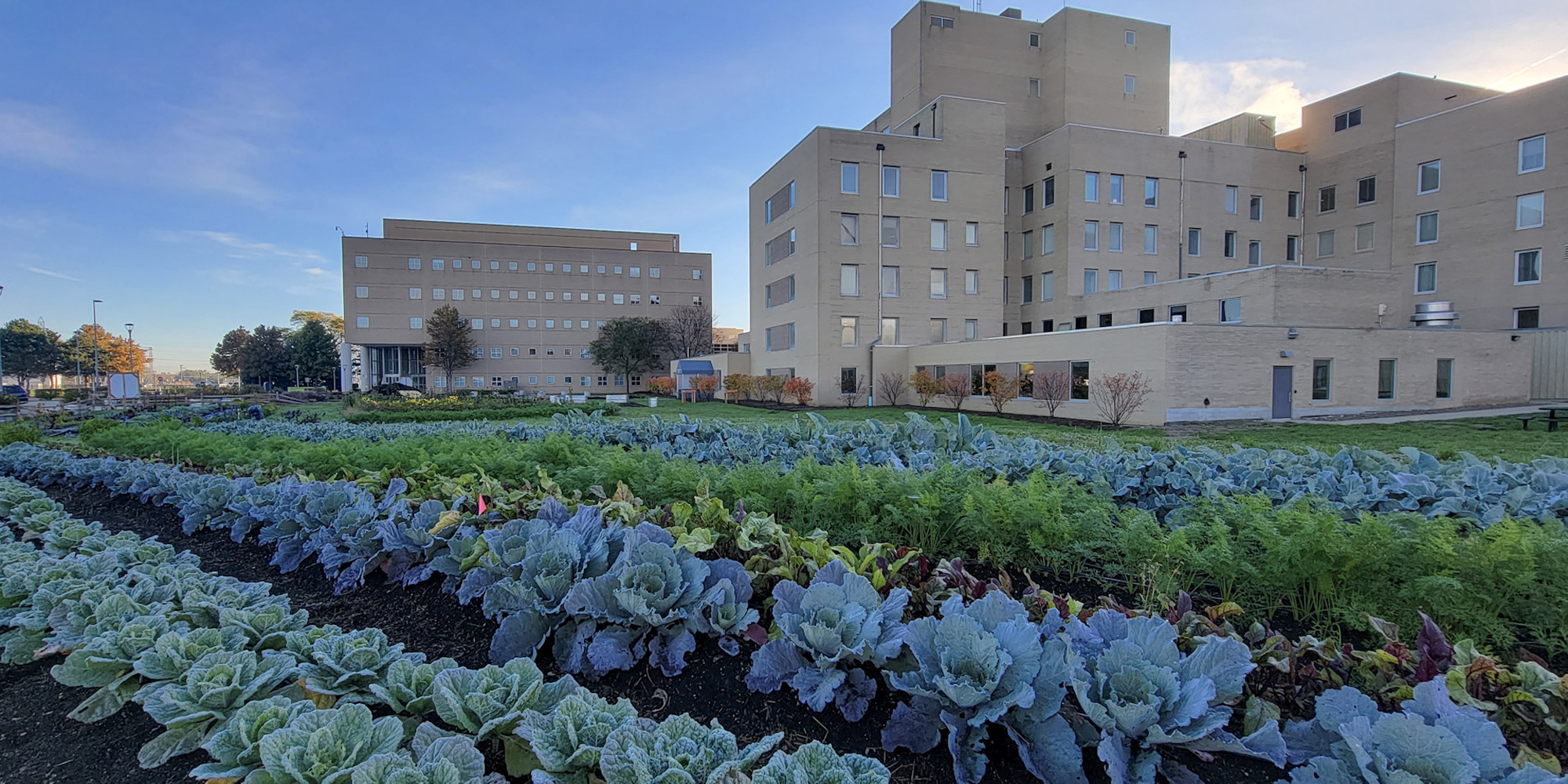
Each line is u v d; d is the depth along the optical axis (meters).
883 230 30.17
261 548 4.60
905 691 2.24
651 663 2.55
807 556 3.17
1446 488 4.53
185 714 2.13
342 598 3.60
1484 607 2.69
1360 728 1.68
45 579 3.46
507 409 26.98
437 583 3.63
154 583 3.38
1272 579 3.08
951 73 36.12
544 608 2.68
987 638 1.99
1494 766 1.57
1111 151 32.00
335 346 87.31
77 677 2.52
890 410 27.61
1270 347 19.06
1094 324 29.62
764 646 2.36
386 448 6.55
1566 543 2.66
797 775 1.59
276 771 1.75
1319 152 34.34
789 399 31.00
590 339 64.38
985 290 31.48
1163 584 3.08
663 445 7.85
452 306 60.47
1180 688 1.87
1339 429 15.68
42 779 2.15
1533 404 22.41
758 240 35.84
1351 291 22.17
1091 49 36.72
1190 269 33.28
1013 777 1.99
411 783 1.67
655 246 70.81
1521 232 26.41
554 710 1.96
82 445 10.64
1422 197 29.62
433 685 2.16
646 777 1.64
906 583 2.97
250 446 8.16
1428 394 21.03
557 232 67.75
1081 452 6.03
